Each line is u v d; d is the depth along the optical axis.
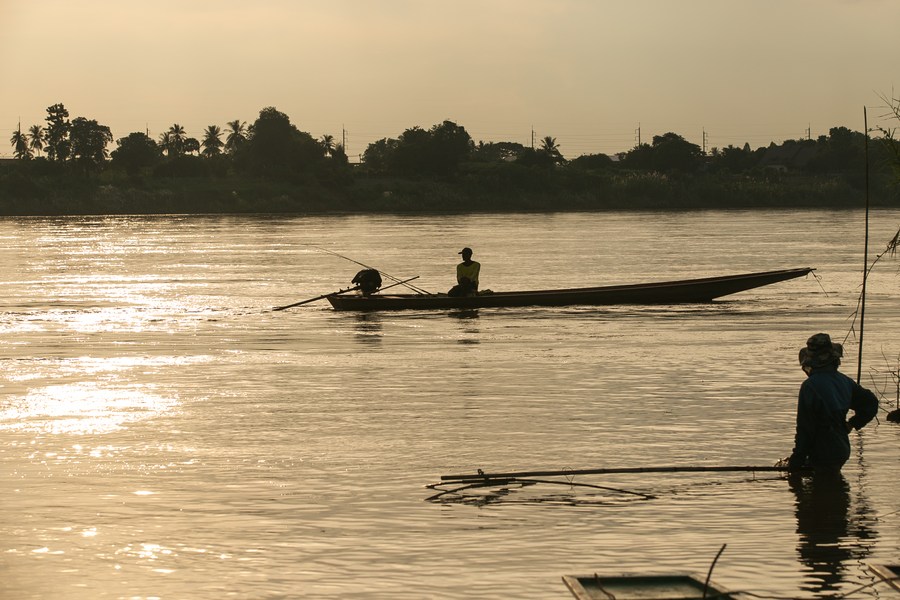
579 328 46.59
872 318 49.62
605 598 11.88
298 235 150.50
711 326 47.09
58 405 28.73
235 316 52.66
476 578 15.06
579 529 17.39
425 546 16.55
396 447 23.47
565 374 33.56
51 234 154.25
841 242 125.88
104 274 81.81
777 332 44.69
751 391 30.25
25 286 71.06
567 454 22.77
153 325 48.84
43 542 16.80
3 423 26.25
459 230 166.00
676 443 23.73
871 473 20.75
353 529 17.47
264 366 35.91
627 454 22.73
